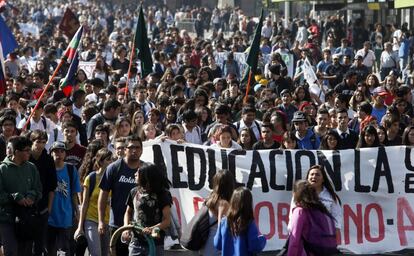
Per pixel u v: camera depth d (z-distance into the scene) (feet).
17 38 166.61
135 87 84.38
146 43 80.59
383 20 180.55
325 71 112.78
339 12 189.37
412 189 57.98
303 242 44.06
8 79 93.20
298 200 44.21
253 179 57.21
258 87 86.28
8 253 49.47
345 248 57.47
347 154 57.67
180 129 59.31
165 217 44.96
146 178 44.83
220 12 260.42
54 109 68.59
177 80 89.76
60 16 252.21
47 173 51.03
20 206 49.39
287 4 192.34
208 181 56.95
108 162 50.03
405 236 57.77
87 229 49.88
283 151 57.52
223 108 64.80
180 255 54.70
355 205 57.72
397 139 64.95
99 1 337.11
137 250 44.93
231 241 42.29
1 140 57.06
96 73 109.50
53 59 120.78
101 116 66.74
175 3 324.80
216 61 131.13
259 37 77.77
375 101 77.41
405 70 127.85
